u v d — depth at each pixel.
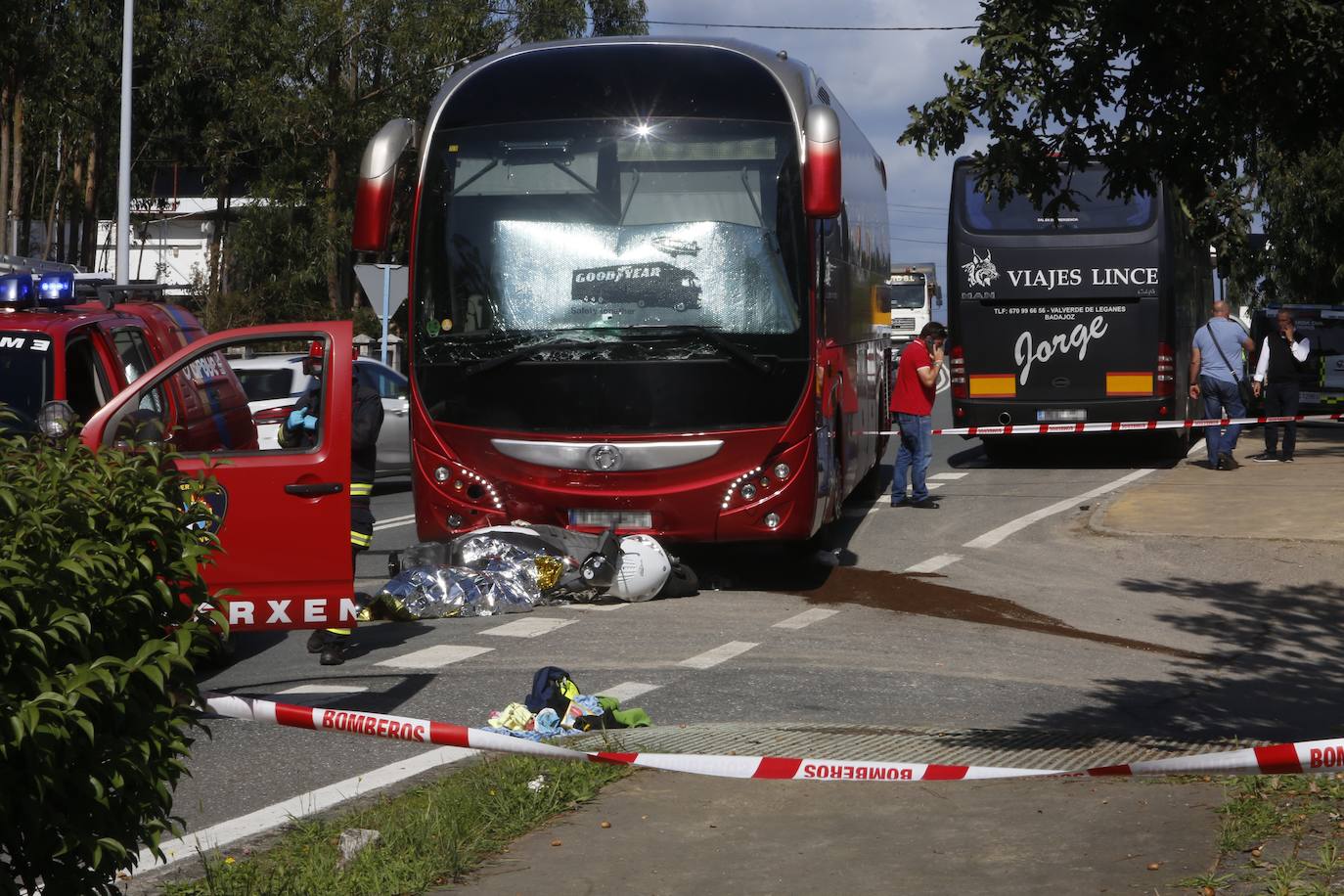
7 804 3.99
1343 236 52.03
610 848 6.48
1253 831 6.32
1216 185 8.91
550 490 13.73
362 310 47.25
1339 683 10.76
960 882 5.91
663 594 13.98
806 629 12.47
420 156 14.16
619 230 13.80
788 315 13.68
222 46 45.91
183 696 4.64
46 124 45.84
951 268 25.61
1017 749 8.27
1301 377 38.25
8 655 3.90
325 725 5.64
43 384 11.27
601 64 14.26
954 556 16.50
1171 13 8.04
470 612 13.12
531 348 13.72
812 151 13.28
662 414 13.62
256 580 9.73
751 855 6.36
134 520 4.53
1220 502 19.58
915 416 20.64
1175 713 9.58
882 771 5.84
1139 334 25.02
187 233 66.00
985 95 8.58
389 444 23.97
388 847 6.36
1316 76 8.28
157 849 4.54
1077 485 22.66
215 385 12.98
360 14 45.75
